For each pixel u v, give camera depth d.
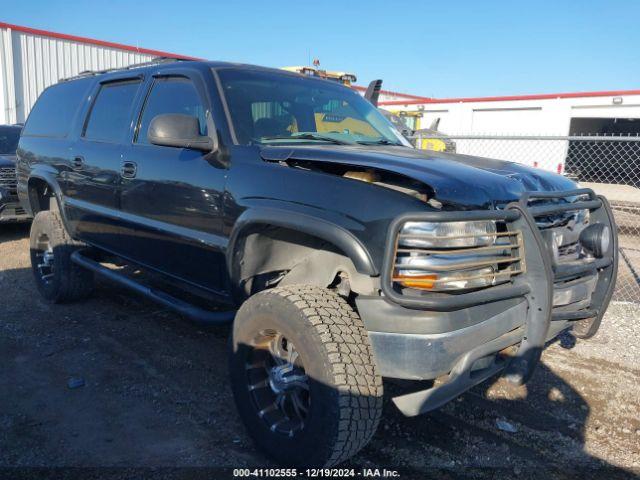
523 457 3.13
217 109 3.51
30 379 3.89
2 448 3.06
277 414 2.97
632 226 12.35
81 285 5.31
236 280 3.22
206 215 3.39
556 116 25.84
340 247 2.63
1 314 5.15
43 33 18.67
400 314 2.51
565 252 3.14
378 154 3.05
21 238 8.67
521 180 3.10
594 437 3.37
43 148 5.43
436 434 3.34
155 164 3.82
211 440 3.19
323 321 2.65
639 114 23.91
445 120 29.12
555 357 4.54
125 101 4.46
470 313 2.56
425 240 2.49
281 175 3.00
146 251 4.06
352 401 2.54
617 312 5.76
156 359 4.27
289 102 3.90
